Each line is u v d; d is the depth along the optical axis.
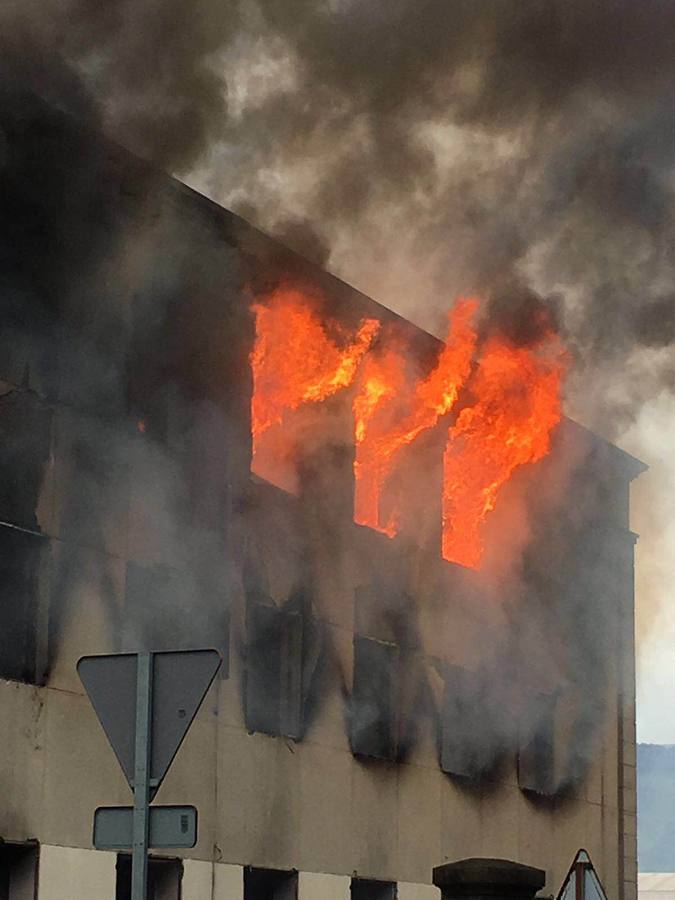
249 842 20.39
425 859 23.89
